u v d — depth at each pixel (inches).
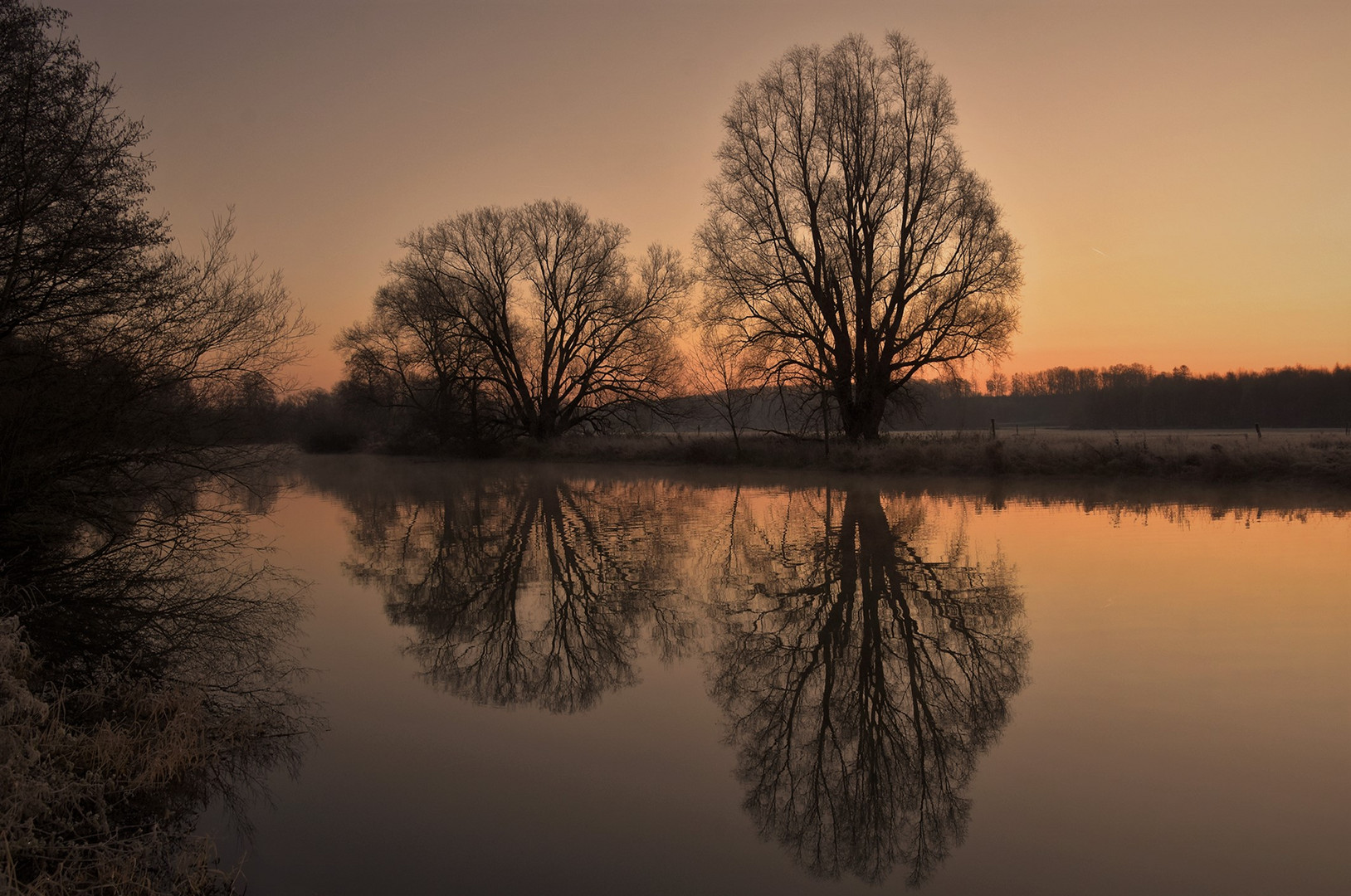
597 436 1830.7
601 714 268.4
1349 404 3078.2
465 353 1764.3
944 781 214.1
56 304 376.5
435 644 348.5
